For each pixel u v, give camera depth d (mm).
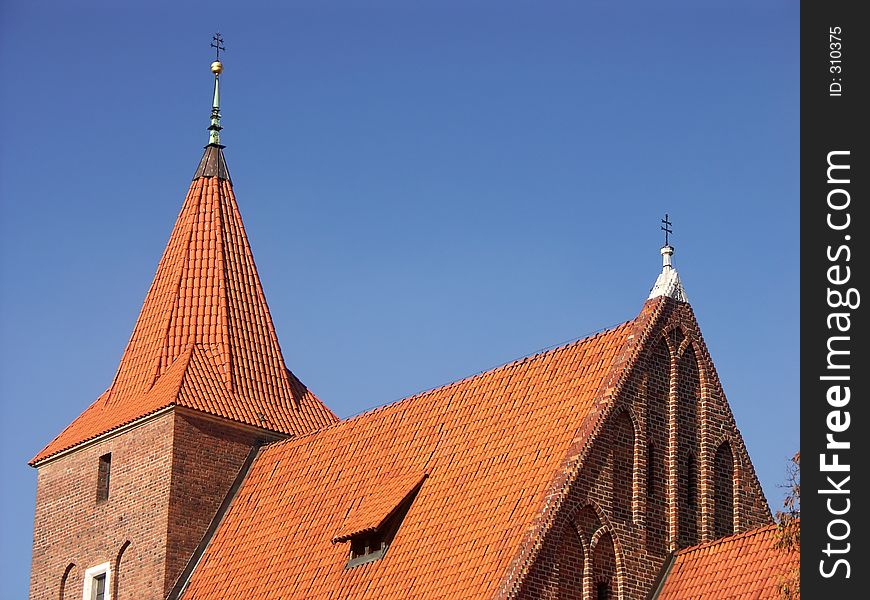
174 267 79125
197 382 74938
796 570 52844
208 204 80562
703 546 59969
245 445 74812
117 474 75312
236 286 78938
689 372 63500
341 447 70375
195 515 72625
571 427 61062
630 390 61438
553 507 58344
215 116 82562
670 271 64250
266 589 66438
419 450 66125
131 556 73312
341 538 64000
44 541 77938
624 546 59719
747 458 63781
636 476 60750
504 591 56688
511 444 62531
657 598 59719
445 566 59875
